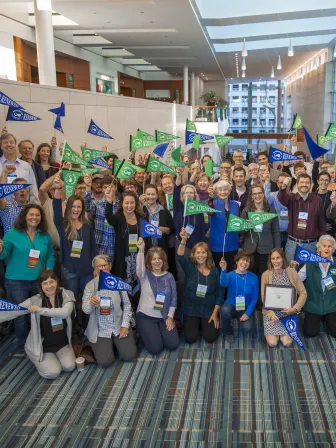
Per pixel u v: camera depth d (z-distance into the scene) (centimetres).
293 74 3384
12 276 387
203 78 3238
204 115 1828
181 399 329
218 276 419
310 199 456
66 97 752
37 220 386
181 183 491
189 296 418
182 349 402
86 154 583
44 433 296
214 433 294
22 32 1238
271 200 516
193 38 1548
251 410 316
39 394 338
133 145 610
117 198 475
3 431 298
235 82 3691
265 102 3809
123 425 303
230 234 461
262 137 3083
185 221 467
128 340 386
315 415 310
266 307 404
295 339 385
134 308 438
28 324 407
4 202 410
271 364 373
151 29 1396
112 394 337
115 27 1349
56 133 715
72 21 1334
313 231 457
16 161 439
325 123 2348
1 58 1143
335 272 409
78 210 404
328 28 1792
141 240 399
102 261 384
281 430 296
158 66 2380
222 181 456
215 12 1491
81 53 1712
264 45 2008
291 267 418
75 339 412
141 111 1233
